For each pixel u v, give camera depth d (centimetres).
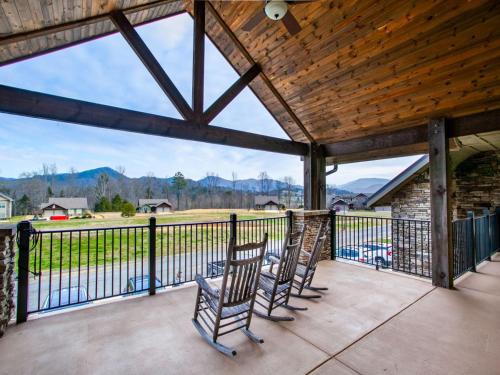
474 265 489
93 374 203
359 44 392
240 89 488
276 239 636
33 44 356
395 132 505
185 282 409
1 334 254
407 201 736
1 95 301
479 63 338
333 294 368
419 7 323
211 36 513
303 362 219
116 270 765
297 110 561
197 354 229
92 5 332
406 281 425
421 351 235
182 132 429
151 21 463
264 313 307
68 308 317
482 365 215
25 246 286
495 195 677
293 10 393
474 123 400
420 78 390
